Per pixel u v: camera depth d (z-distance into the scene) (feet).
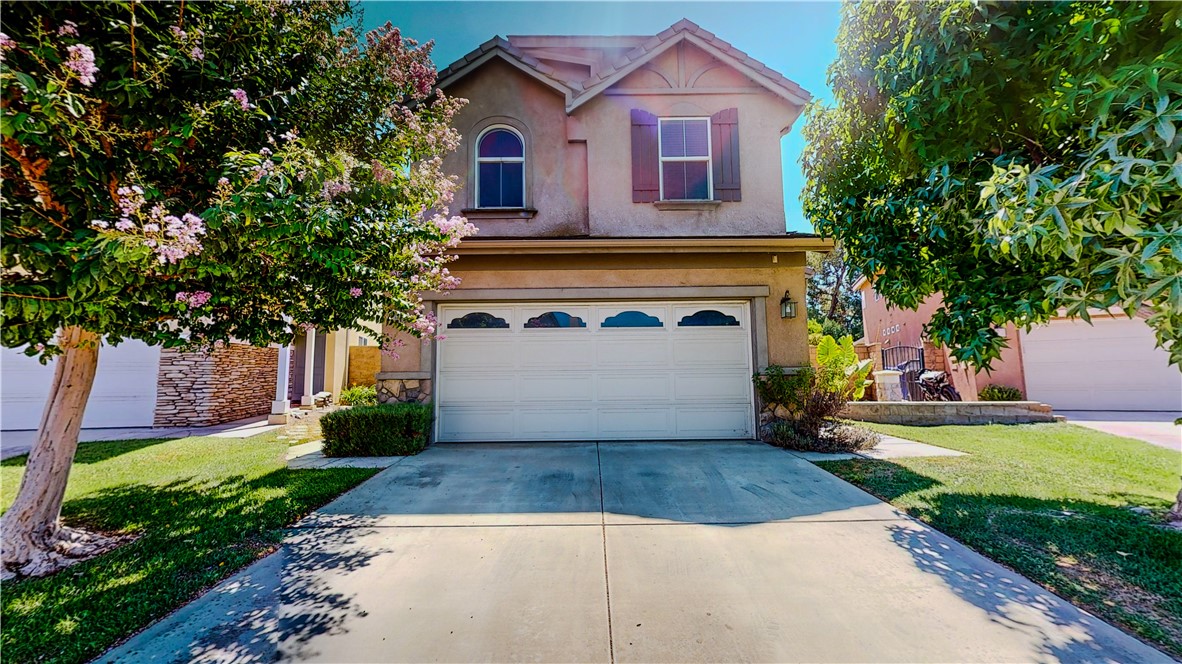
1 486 19.97
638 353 29.50
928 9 12.09
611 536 13.98
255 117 12.20
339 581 11.37
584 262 29.19
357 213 13.19
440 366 29.27
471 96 31.76
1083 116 9.87
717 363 29.50
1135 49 9.39
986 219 10.82
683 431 29.19
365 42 17.80
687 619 9.71
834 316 102.01
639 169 30.78
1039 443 27.07
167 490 18.53
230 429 36.24
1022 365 44.45
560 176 31.19
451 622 9.68
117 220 9.14
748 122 31.35
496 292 28.91
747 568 11.89
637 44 35.55
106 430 35.78
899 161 14.80
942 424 35.42
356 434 25.12
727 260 29.32
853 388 39.17
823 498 17.33
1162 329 10.54
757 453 25.08
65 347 13.35
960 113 12.10
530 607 10.20
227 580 11.42
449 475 20.93
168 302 10.97
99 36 9.70
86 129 8.87
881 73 13.98
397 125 17.93
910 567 11.83
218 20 11.34
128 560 12.38
